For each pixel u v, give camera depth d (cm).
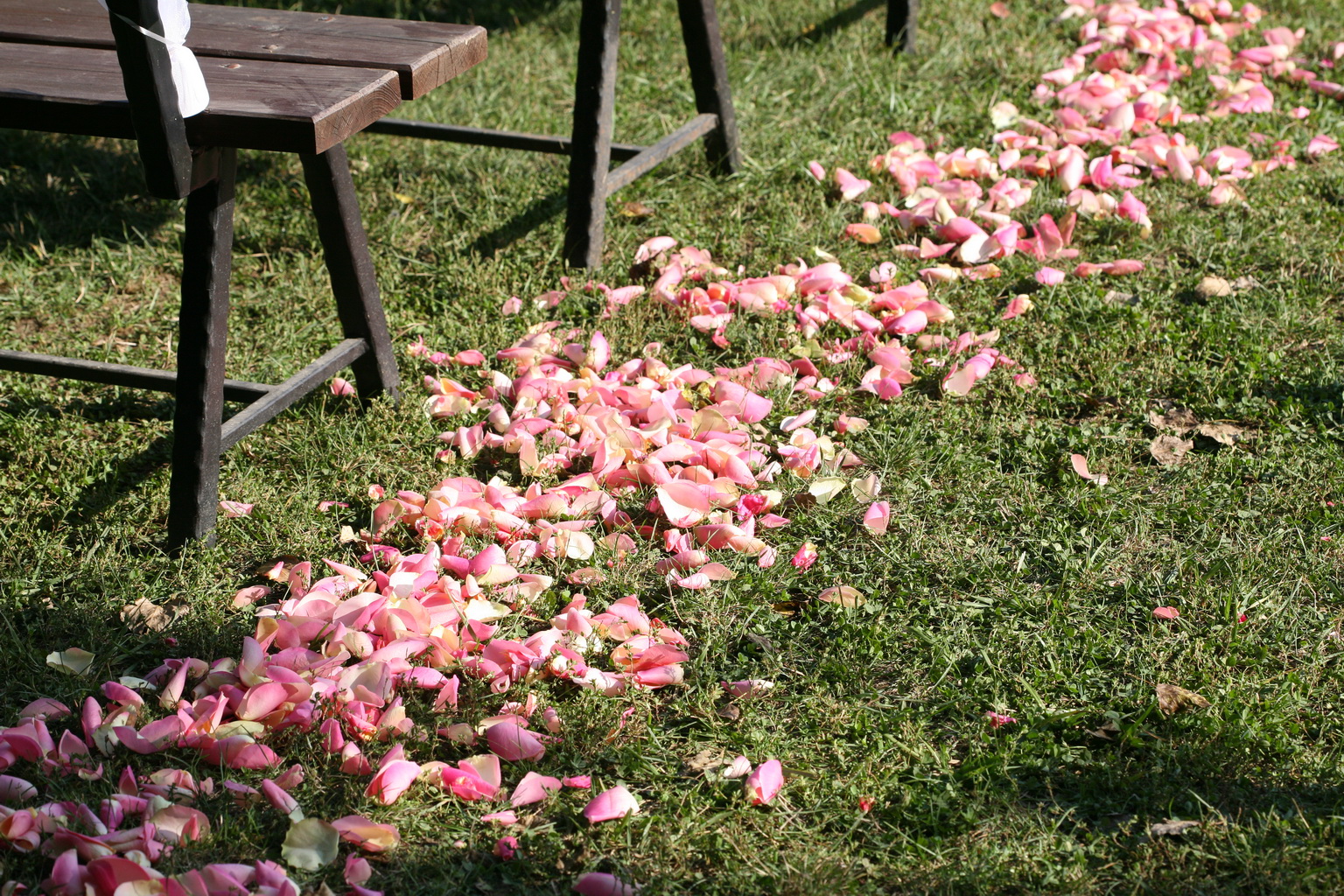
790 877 180
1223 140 428
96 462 278
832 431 290
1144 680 215
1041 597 236
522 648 213
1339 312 330
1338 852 180
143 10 198
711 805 194
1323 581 236
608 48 336
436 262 368
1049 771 198
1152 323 325
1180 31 514
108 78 237
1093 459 275
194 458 244
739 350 320
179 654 223
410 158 426
